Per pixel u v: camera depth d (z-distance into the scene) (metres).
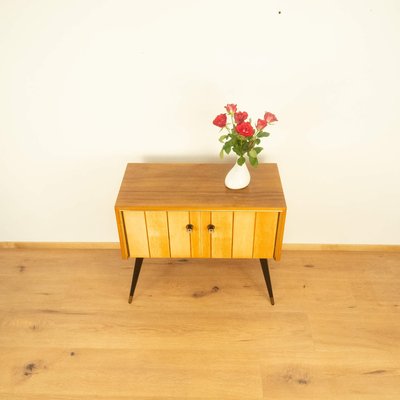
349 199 2.01
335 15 1.47
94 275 2.10
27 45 1.56
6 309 1.92
